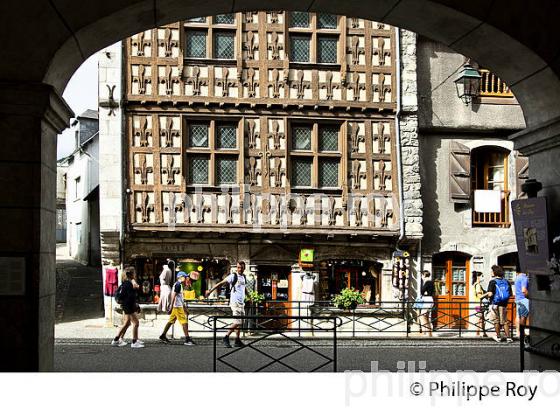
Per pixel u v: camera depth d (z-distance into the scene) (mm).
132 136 18016
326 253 18609
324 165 18672
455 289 19266
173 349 13461
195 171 18266
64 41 6621
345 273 18859
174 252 18203
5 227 6547
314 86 18469
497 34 7359
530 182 7930
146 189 17969
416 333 17609
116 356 12305
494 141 19484
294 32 18500
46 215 6906
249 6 7734
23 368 6516
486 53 7910
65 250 40562
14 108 6535
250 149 18297
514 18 7258
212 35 18250
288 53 18406
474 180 19656
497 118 19453
